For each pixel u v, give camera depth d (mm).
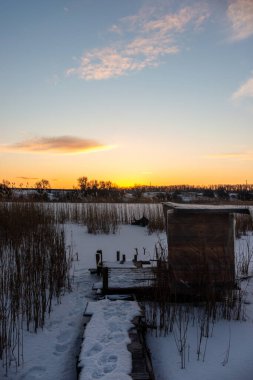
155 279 5496
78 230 13828
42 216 12414
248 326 4766
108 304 4984
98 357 3512
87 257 9156
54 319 5074
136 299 5539
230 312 5051
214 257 5441
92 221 13656
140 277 6297
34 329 4691
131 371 3246
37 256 6520
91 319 4434
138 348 3689
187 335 4488
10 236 8750
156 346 4234
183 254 5469
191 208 5195
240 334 4523
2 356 4004
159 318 4984
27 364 3881
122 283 5941
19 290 5312
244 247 10688
